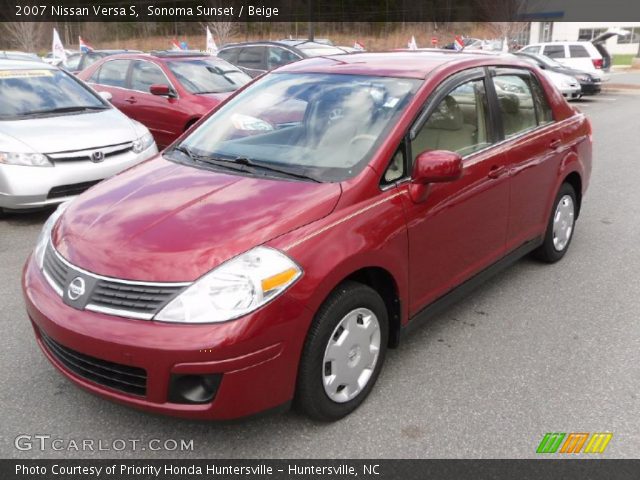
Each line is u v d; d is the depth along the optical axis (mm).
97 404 3139
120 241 2744
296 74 4031
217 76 9539
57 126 6246
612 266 5105
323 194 2957
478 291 4582
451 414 3080
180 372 2475
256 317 2512
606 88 23891
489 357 3629
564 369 3510
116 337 2510
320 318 2760
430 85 3523
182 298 2510
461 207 3578
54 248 2965
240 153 3529
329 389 2895
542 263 5133
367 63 3934
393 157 3213
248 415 2623
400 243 3129
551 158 4535
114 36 42094
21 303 4281
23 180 5770
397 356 3629
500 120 4066
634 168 9133
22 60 7359
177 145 3926
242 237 2668
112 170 6219
